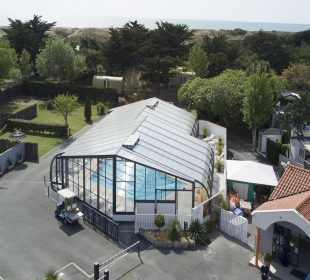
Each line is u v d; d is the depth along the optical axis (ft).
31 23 361.92
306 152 155.74
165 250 105.91
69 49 299.79
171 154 129.70
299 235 98.12
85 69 311.06
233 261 102.27
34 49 340.18
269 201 105.91
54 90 290.35
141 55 304.91
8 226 115.44
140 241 109.60
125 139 129.18
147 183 117.70
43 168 160.35
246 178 135.95
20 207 127.03
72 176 134.21
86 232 113.50
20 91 295.48
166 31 330.54
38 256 101.81
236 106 201.46
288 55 341.41
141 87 301.02
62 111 207.21
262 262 101.35
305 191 103.71
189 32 349.00
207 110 210.79
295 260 99.86
